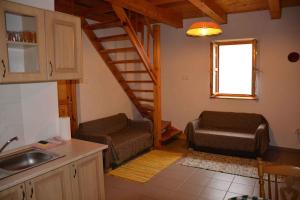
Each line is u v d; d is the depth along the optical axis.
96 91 4.69
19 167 2.22
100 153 2.50
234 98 4.96
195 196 3.04
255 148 4.12
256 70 4.72
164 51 5.61
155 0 3.86
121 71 4.96
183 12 4.72
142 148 4.54
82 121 4.43
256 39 4.64
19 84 2.39
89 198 2.39
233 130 4.68
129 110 5.62
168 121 5.64
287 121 4.58
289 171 1.70
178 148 4.95
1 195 1.69
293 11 4.31
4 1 1.92
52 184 2.02
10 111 2.33
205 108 5.31
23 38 2.11
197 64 5.27
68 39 2.47
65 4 3.71
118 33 5.10
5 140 2.30
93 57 4.57
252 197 1.63
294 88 4.46
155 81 4.80
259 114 4.73
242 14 4.71
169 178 3.55
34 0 2.43
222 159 4.23
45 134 2.63
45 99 2.61
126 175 3.67
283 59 4.49
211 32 3.54
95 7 3.84
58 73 2.39
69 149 2.39
